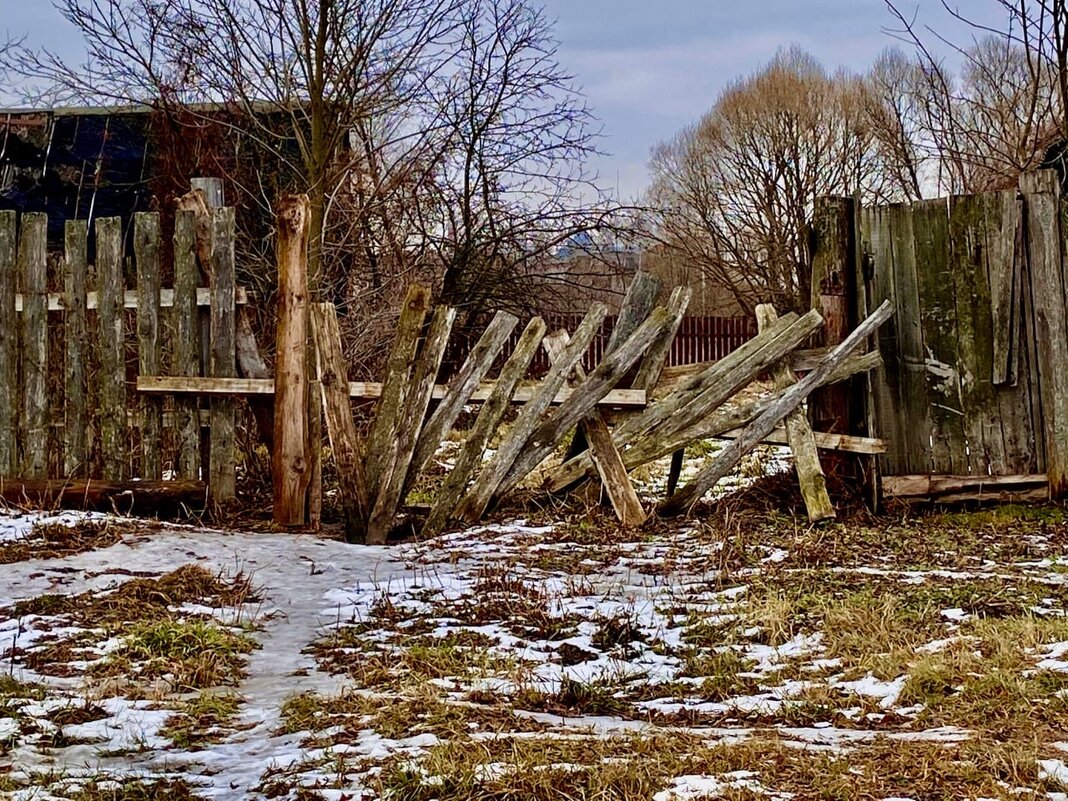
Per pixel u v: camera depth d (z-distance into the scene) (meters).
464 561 8.16
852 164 34.97
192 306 9.70
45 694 5.04
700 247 34.78
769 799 3.50
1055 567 7.32
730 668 5.51
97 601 6.77
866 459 9.52
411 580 7.59
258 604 6.98
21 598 6.87
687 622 6.37
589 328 9.65
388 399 9.39
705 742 4.19
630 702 5.09
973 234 9.62
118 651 5.74
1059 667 4.93
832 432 9.73
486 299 16.48
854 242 9.76
